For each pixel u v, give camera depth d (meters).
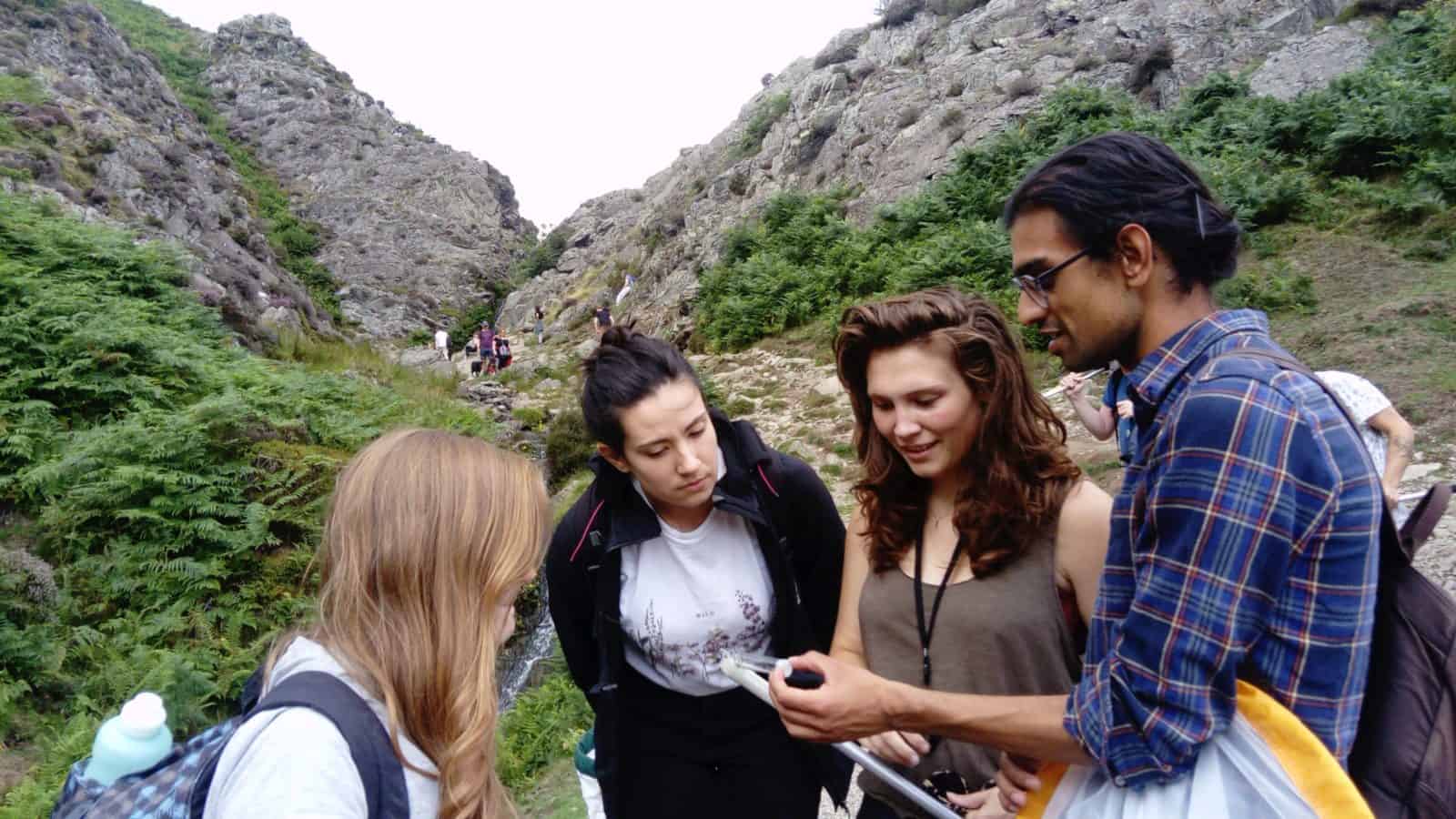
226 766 1.13
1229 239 1.29
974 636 1.67
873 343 1.68
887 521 1.80
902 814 1.80
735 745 2.26
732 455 2.14
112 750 1.28
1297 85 17.00
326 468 8.33
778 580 2.17
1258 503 1.10
